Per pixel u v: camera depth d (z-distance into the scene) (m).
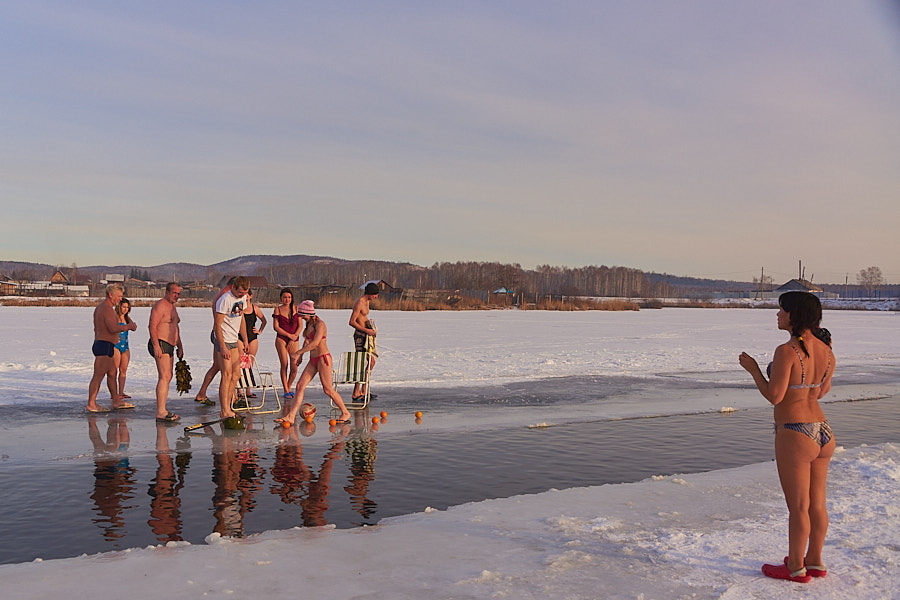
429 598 4.15
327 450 8.66
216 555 4.93
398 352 22.58
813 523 4.50
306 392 13.66
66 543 5.29
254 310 12.25
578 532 5.50
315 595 4.20
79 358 19.22
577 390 14.55
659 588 4.31
